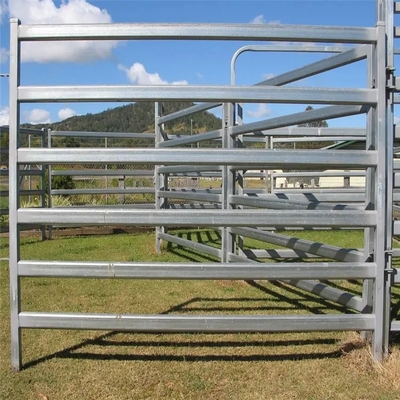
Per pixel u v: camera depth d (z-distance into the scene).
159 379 2.42
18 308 2.49
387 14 2.49
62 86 2.39
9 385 2.34
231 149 2.44
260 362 2.61
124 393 2.27
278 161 2.45
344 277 2.49
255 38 2.40
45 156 2.40
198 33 2.37
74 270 2.46
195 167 4.76
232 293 4.09
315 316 2.52
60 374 2.47
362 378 2.41
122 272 2.46
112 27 2.37
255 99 2.42
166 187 6.01
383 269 2.50
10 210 2.44
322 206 3.17
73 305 3.76
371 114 2.62
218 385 2.35
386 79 2.51
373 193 2.60
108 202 11.47
